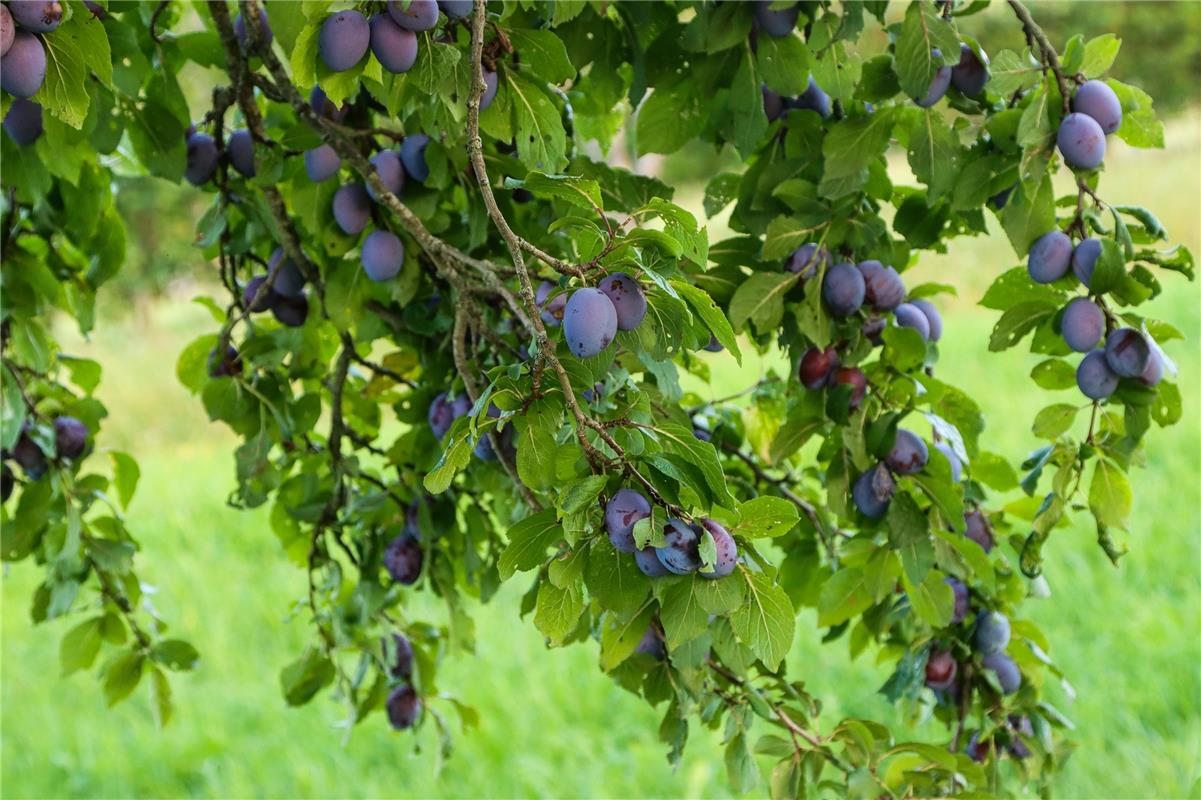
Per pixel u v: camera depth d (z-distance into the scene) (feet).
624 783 14.11
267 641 18.89
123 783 15.24
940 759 8.27
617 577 7.18
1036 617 16.84
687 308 7.30
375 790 14.49
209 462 28.89
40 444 9.38
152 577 21.15
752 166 8.66
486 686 16.33
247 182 9.39
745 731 8.25
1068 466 8.36
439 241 8.14
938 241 8.64
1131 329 8.14
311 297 9.37
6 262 9.43
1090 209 8.20
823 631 16.99
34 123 8.72
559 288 7.27
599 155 9.95
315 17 7.52
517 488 8.18
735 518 7.16
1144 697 14.61
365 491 9.50
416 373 9.56
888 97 8.36
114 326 47.78
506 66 7.91
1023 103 8.32
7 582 21.79
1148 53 64.13
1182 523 18.74
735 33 8.35
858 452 8.35
